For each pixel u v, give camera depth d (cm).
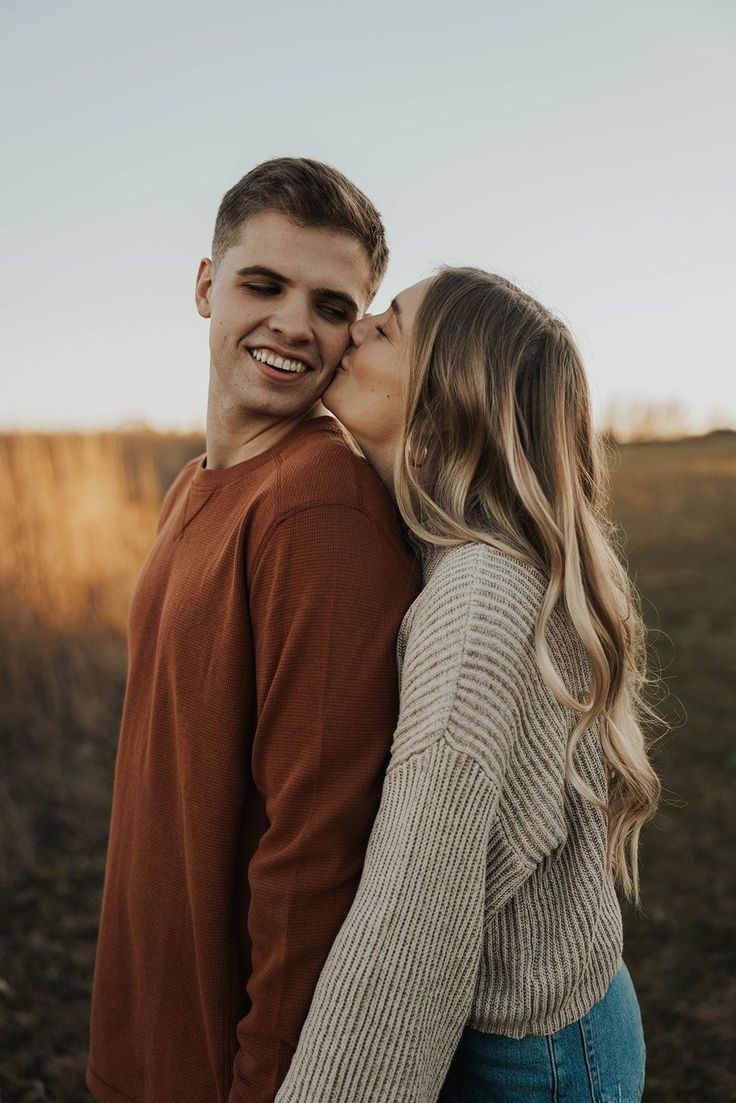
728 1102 236
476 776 95
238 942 117
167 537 141
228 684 114
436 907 93
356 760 104
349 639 105
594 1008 113
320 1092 92
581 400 122
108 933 138
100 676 506
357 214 130
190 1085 120
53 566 530
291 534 108
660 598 941
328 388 134
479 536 108
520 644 101
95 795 399
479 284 122
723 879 348
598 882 112
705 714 552
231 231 130
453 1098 113
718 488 2048
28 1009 266
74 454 616
